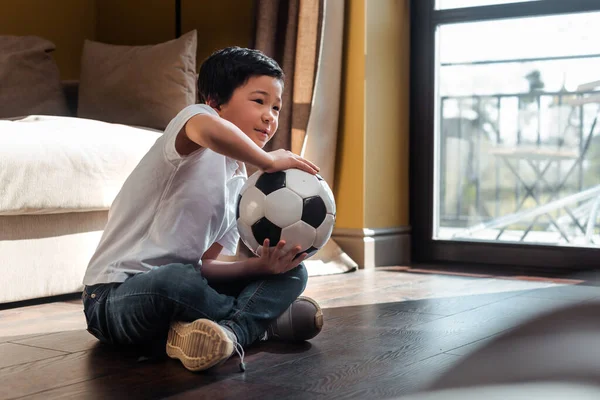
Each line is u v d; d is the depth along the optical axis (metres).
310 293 2.28
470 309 1.97
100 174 2.14
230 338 1.24
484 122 3.38
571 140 3.33
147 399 1.06
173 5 3.54
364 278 2.67
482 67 3.30
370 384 1.14
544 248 3.00
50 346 1.48
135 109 2.85
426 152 3.26
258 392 1.10
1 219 1.92
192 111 1.30
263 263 1.35
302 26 2.86
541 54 3.23
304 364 1.29
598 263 2.88
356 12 2.98
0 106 2.75
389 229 3.11
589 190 3.36
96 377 1.20
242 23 3.34
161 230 1.36
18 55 2.86
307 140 2.88
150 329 1.31
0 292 1.92
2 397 1.08
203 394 1.09
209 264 1.46
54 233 2.06
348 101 3.01
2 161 1.89
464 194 3.41
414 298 2.18
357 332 1.62
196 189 1.37
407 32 3.25
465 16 3.18
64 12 3.59
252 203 1.34
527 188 3.43
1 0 3.29
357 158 2.99
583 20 3.12
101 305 1.36
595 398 0.32
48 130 2.09
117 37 3.71
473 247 3.16
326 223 1.35
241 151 1.26
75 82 3.21
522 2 3.06
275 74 1.42
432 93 3.24
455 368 0.39
